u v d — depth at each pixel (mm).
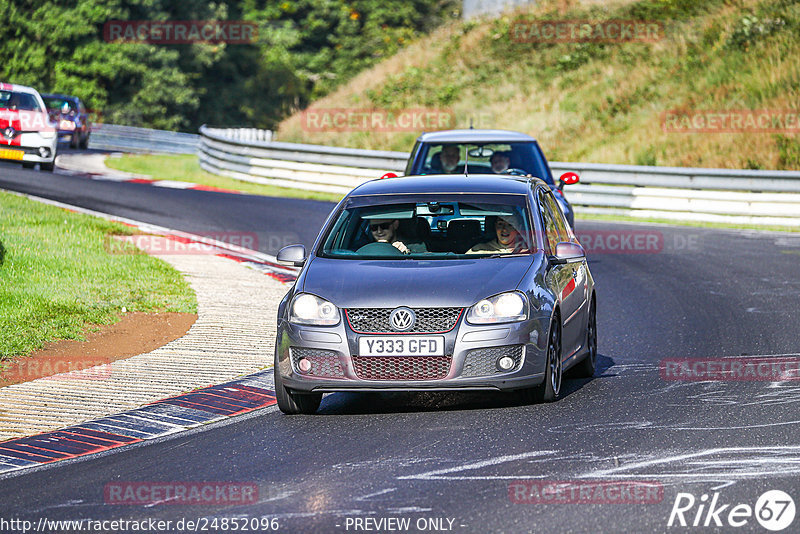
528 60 138500
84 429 28438
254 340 39500
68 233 60344
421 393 32281
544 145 116125
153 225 70750
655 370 34594
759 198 82375
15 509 21906
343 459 24594
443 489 21922
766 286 52000
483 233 31938
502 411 29047
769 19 125250
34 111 97375
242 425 28562
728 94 113625
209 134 116562
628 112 118500
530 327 28688
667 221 84688
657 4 141750
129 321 42969
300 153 101750
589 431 26422
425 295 28625
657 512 20109
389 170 97000
